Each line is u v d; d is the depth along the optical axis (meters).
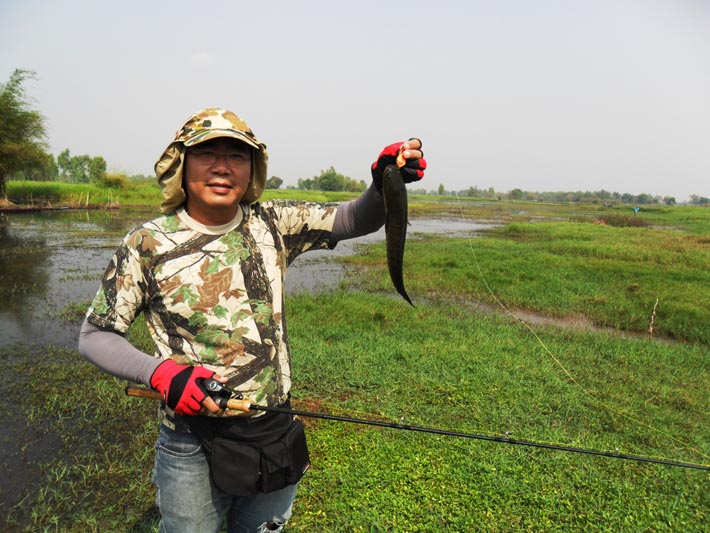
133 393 1.87
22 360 5.77
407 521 2.98
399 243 1.95
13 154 31.05
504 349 6.14
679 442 4.01
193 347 1.70
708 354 6.52
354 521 2.97
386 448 3.70
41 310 8.12
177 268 1.67
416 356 5.64
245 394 1.73
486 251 15.77
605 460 3.68
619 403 4.71
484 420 4.23
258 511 1.90
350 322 7.27
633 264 13.85
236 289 1.72
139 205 39.94
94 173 70.88
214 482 1.72
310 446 3.77
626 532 2.95
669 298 9.47
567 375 5.34
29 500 3.29
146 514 3.15
